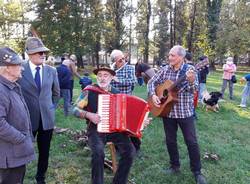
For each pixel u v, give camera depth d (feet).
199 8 134.82
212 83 74.84
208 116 34.78
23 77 14.74
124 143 14.93
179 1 137.80
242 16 133.39
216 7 132.98
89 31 114.62
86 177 17.60
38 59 14.94
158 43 146.20
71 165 18.92
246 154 22.84
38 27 115.75
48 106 15.17
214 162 20.57
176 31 140.46
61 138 23.16
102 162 14.06
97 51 125.59
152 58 168.76
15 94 11.51
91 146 14.37
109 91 15.42
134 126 14.58
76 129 26.32
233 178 18.43
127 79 19.65
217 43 131.44
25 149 11.45
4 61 11.10
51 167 18.58
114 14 123.95
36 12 117.19
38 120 14.94
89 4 116.37
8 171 11.42
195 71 16.81
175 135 18.08
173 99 16.84
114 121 14.19
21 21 131.13
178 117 17.25
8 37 132.26
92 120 14.25
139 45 142.41
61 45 111.96
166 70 17.85
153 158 20.59
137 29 138.62
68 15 114.52
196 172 17.16
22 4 133.08
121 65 19.76
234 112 38.47
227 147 24.09
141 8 139.85
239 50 134.51
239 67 159.22
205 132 28.37
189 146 17.15
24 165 11.69
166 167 19.30
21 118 11.44
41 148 15.67
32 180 16.98
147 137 24.84
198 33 135.13
